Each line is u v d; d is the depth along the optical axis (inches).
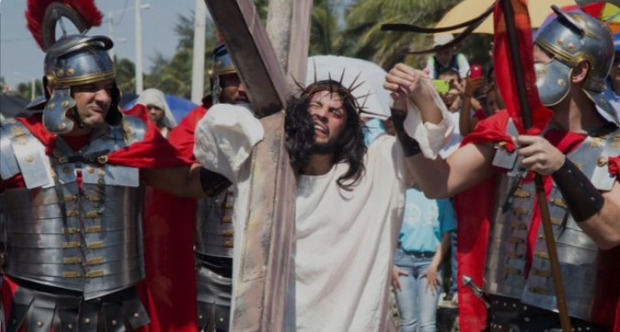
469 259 189.0
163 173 209.6
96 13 215.2
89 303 202.2
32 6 214.1
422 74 163.3
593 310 167.0
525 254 171.5
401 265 311.3
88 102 198.1
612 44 169.2
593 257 166.6
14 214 202.4
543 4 270.4
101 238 202.5
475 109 299.6
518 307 172.9
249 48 160.1
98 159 202.4
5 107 655.8
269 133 169.2
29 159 199.9
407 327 312.3
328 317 172.7
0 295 208.5
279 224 162.6
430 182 171.2
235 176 173.2
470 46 805.2
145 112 213.5
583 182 160.1
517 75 161.2
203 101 247.3
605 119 167.9
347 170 172.2
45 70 198.7
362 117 199.8
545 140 159.6
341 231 172.2
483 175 176.6
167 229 222.1
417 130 164.4
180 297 223.6
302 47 178.5
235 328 154.9
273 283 157.9
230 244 231.3
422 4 930.1
